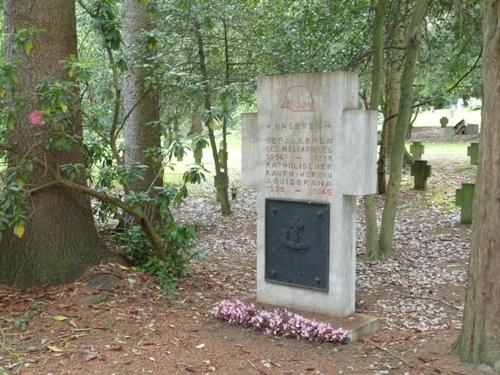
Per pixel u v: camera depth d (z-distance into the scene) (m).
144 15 9.41
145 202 7.07
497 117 4.51
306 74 6.14
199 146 6.82
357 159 5.84
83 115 7.04
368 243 9.64
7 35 6.40
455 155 24.14
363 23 11.29
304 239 6.29
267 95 6.46
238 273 8.45
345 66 11.23
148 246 7.32
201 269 8.50
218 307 6.09
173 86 9.26
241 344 5.40
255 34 12.54
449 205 14.26
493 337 4.73
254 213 14.29
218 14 11.76
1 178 5.89
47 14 6.35
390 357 5.17
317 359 5.09
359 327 5.73
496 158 4.55
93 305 5.98
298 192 6.32
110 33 6.64
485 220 4.67
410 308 6.92
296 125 6.27
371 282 8.20
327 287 6.16
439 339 5.67
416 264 9.24
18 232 5.59
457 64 14.33
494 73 4.49
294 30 11.48
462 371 4.75
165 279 6.79
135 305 6.13
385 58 14.43
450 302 7.17
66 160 6.60
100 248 7.03
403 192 16.34
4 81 5.59
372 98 9.43
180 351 5.13
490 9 4.52
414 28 9.26
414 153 21.08
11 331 5.31
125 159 9.26
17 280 6.39
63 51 6.49
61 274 6.48
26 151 6.30
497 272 4.66
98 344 5.14
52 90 5.66
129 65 8.71
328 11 10.95
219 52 12.39
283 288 6.50
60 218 6.54
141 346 5.17
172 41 11.99
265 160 6.54
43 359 4.80
